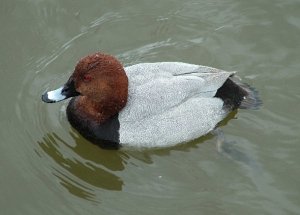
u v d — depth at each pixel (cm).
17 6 1401
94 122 1086
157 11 1422
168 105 1054
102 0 1441
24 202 1023
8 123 1167
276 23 1361
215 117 1091
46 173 1077
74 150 1120
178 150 1105
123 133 1060
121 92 1055
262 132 1140
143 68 1105
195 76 1084
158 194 1037
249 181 1055
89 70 1039
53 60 1305
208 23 1383
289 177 1062
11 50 1319
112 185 1059
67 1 1432
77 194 1041
